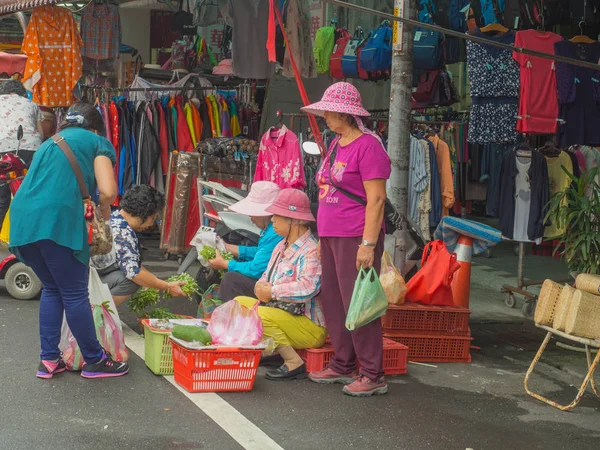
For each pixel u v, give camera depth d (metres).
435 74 10.05
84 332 5.32
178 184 9.74
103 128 5.58
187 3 13.18
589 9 8.37
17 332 6.52
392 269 6.27
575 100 8.30
